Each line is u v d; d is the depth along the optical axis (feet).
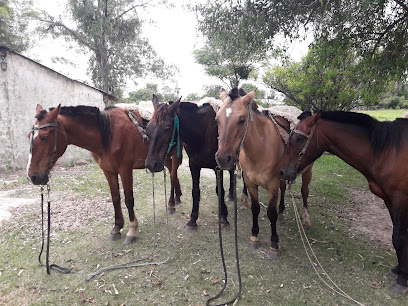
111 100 33.76
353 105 30.22
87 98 28.96
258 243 10.97
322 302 7.84
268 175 9.57
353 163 8.59
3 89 22.90
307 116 9.63
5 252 10.53
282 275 9.10
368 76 21.99
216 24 18.62
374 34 19.38
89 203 15.70
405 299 7.88
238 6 17.38
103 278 9.01
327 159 27.86
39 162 8.70
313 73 28.84
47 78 25.40
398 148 7.72
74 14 42.16
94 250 10.77
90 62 48.06
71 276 9.14
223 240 11.57
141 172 22.80
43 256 10.32
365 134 8.29
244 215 14.37
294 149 8.79
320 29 18.33
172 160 14.14
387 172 7.80
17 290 8.45
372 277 8.95
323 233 12.17
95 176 21.89
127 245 11.16
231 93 8.02
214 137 11.43
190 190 18.26
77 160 27.55
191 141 11.47
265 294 8.18
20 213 14.11
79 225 12.89
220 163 7.56
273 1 16.25
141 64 48.29
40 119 8.73
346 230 12.44
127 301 7.97
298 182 20.15
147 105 14.60
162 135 9.80
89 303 7.91
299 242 11.39
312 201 16.22
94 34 41.65
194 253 10.52
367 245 11.07
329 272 9.25
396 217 7.90
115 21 43.16
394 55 18.71
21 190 18.08
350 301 7.88
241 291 8.30
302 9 17.29
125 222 13.26
